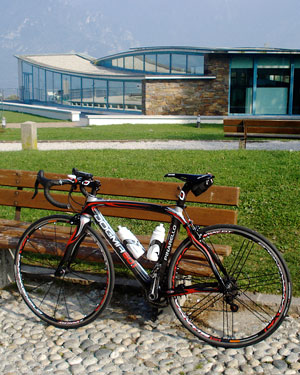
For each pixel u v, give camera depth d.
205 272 3.62
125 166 9.34
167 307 3.89
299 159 9.33
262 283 4.34
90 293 4.36
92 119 27.78
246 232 3.42
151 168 9.09
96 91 38.97
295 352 3.35
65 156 10.88
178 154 10.74
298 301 3.96
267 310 3.93
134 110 35.88
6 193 4.91
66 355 3.38
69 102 42.31
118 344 3.51
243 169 8.59
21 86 50.19
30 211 6.76
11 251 4.59
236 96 31.33
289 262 4.78
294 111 31.53
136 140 17.55
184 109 31.12
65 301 4.22
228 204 4.04
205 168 8.85
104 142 17.22
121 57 40.31
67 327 3.73
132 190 4.38
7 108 46.12
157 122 29.36
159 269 3.56
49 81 45.00
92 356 3.36
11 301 4.26
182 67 33.78
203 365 3.22
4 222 4.79
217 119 30.00
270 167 8.63
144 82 30.66
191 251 3.88
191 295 4.21
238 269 4.62
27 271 4.61
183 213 3.69
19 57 48.38
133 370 3.19
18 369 3.22
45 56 50.44
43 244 4.16
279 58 30.70
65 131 22.95
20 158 10.74
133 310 4.04
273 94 31.25
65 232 4.43
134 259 3.63
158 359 3.31
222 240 5.41
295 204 6.37
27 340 3.61
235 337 3.54
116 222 6.16
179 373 3.14
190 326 3.51
